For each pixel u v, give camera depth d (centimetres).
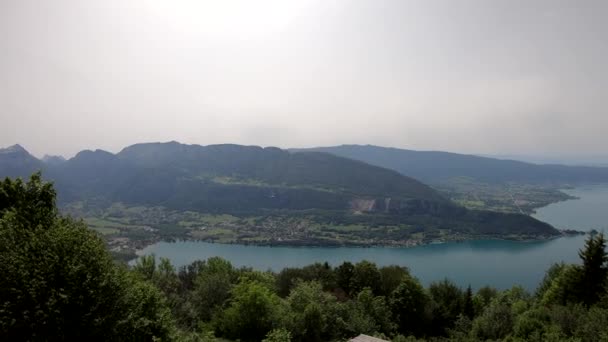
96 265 2142
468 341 4228
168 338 2470
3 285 1886
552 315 3447
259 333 3922
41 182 3069
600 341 2556
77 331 1920
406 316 6084
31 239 2127
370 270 7469
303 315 4106
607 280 4922
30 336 1827
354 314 4609
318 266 8362
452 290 7650
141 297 2484
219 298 5034
